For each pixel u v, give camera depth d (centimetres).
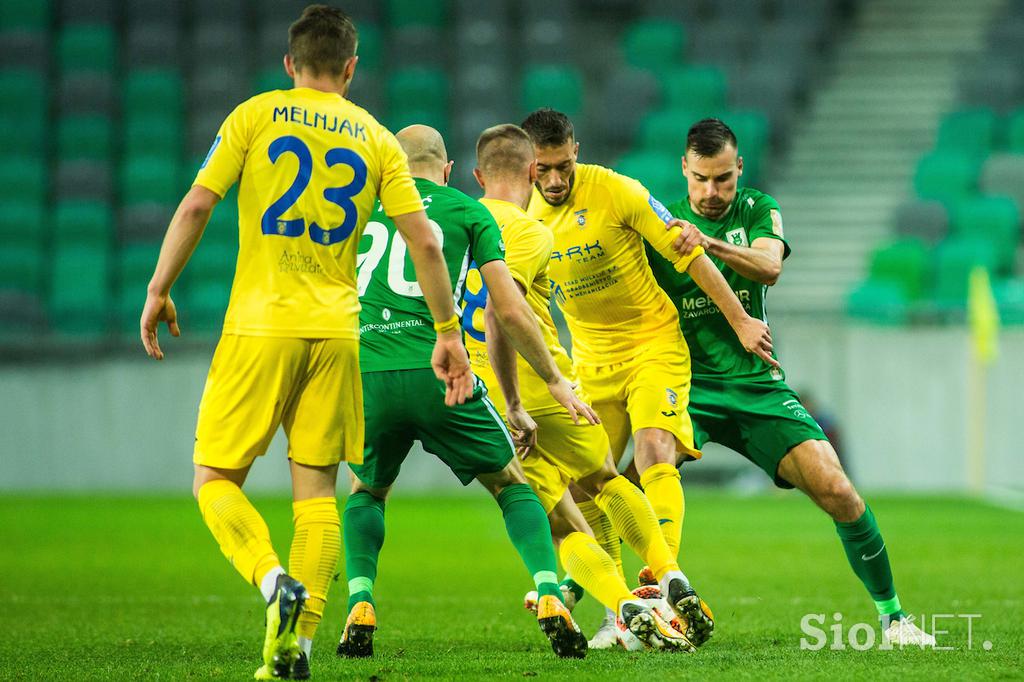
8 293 6488
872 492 6200
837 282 7156
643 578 2047
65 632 2120
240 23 8381
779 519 4788
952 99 8262
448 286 1588
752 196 2164
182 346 6331
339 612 2445
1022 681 1481
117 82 8062
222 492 1500
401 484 6362
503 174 1930
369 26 8338
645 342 2100
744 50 8419
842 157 7925
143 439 6281
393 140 1591
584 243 2073
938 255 6888
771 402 2088
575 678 1518
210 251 6862
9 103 7725
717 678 1505
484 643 1986
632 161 7444
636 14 8756
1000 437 6281
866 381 6331
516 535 1750
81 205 7294
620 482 1912
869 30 8738
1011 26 8581
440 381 1747
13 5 8200
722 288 1995
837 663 1634
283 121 1530
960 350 6300
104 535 4091
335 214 1536
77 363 6294
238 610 2445
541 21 8519
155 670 1666
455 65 8394
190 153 7738
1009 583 2844
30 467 6266
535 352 1717
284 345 1507
